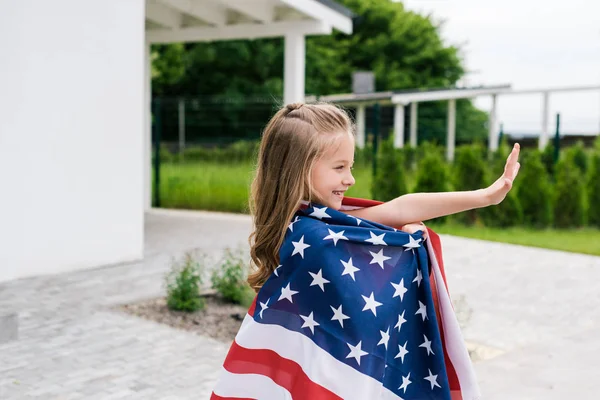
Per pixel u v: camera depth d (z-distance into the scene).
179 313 6.00
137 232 8.24
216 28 11.94
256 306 1.91
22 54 6.99
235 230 10.91
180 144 16.16
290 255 1.86
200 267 6.80
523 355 5.09
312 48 32.16
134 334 5.39
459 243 10.45
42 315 5.85
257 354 1.89
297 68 11.30
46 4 7.13
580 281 7.80
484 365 4.86
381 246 1.89
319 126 1.90
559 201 13.03
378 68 33.03
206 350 5.05
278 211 1.93
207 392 4.24
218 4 11.55
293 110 1.98
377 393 1.84
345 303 1.82
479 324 6.02
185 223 11.66
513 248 10.04
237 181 14.50
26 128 7.09
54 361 4.75
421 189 13.28
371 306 1.83
